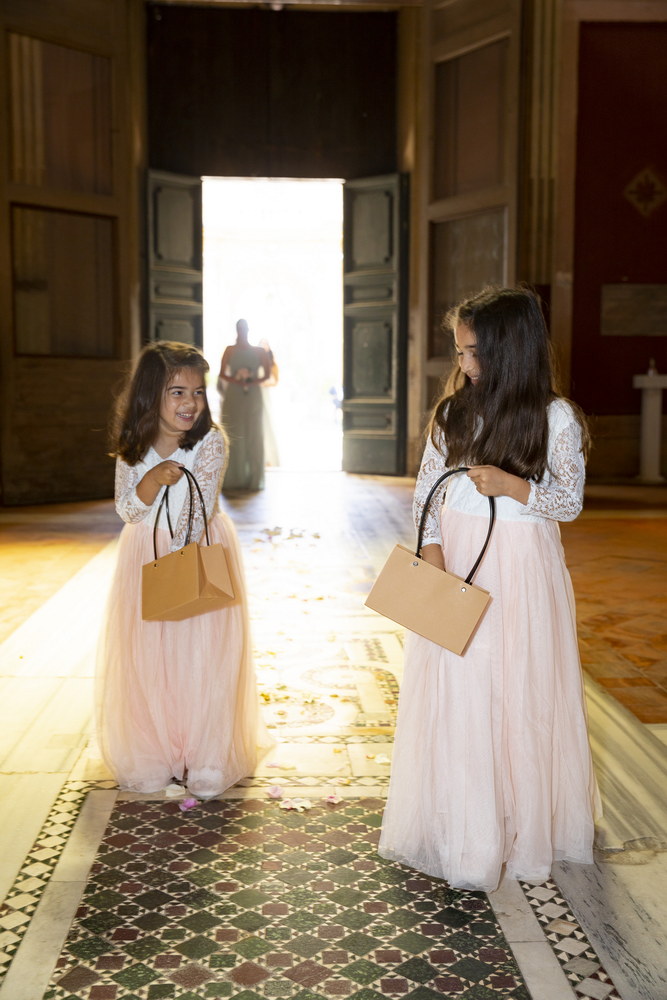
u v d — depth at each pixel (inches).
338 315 989.8
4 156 344.2
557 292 406.3
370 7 428.1
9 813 108.1
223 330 995.3
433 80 390.6
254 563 247.3
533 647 93.2
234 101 435.5
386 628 186.1
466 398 94.0
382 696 147.4
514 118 359.6
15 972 79.2
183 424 109.8
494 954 82.4
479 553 94.3
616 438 427.5
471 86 378.9
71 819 107.0
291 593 213.9
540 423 91.7
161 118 426.6
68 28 357.7
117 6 372.8
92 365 375.2
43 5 349.4
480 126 377.4
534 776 93.3
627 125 408.2
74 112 365.4
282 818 107.7
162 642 114.7
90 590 215.9
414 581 89.6
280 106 440.1
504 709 93.3
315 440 741.9
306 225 977.5
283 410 989.2
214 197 971.3
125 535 117.5
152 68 423.2
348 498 370.9
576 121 401.4
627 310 418.3
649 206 413.4
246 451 390.0
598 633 184.2
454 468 94.2
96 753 125.4
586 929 86.4
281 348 998.4
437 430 95.5
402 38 430.9
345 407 462.3
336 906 89.7
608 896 92.0
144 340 404.8
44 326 364.2
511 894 92.3
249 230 980.6
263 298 994.1
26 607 200.5
